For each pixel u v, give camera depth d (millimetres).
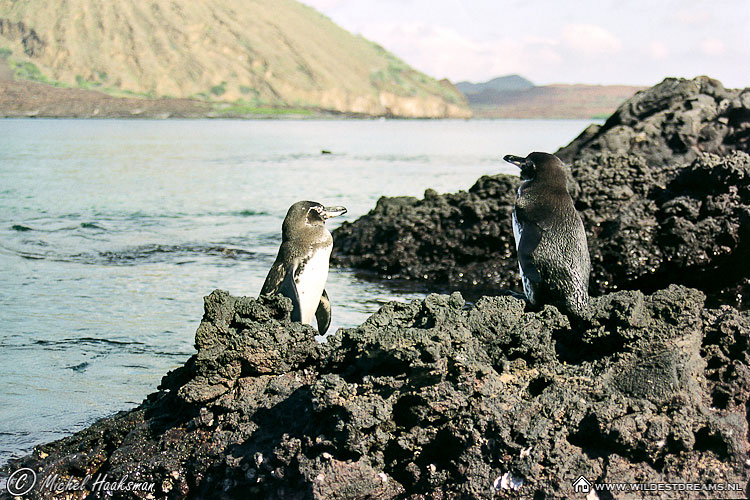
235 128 132750
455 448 6176
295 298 9062
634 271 14938
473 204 16453
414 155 61531
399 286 15555
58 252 18422
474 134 118562
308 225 9383
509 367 6844
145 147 68438
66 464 7203
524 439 6016
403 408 6305
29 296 13984
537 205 8492
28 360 10445
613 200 16031
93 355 10688
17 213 25125
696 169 15586
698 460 5906
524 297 8625
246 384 7156
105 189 32812
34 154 55500
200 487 6551
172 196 30500
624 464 5930
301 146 74812
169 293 14320
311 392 6246
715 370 6828
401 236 16891
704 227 14820
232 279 15602
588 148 20484
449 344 6410
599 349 7047
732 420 6109
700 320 6969
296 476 6098
